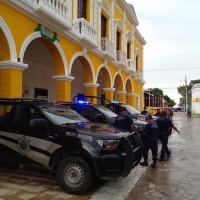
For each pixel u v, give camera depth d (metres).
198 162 7.52
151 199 4.51
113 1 16.72
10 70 7.68
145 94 35.94
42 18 8.96
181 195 4.74
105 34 16.08
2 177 5.59
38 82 13.88
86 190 4.53
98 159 4.46
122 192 4.81
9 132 5.32
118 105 10.93
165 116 7.94
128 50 21.52
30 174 5.82
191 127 20.89
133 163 5.02
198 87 41.62
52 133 4.92
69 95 11.02
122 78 18.94
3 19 7.36
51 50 10.32
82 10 13.09
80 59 12.87
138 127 8.67
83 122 5.75
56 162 4.92
